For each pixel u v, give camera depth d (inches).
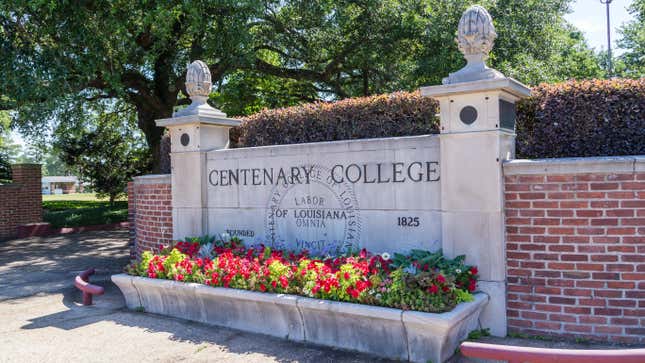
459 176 185.0
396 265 189.8
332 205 223.6
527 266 177.8
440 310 158.2
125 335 196.4
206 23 458.0
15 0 373.4
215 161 263.4
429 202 198.4
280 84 731.4
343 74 757.3
